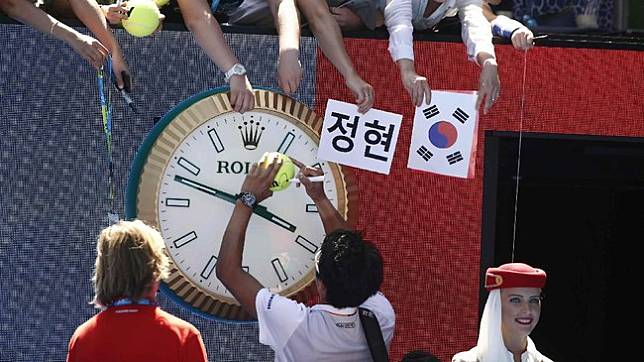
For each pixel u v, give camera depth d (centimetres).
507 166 1546
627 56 1366
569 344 1645
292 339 1098
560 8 1523
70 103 1245
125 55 1259
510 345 1184
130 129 1259
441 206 1337
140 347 1002
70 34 1185
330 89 1303
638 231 1617
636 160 1535
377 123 1277
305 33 1298
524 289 1173
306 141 1269
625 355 1638
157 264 1032
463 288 1345
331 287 1092
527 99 1351
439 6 1303
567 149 1529
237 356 1284
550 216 1603
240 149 1248
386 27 1320
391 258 1327
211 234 1244
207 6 1228
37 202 1242
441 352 1343
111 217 1219
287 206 1262
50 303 1246
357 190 1288
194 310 1245
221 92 1249
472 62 1329
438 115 1302
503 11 1530
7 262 1238
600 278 1631
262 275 1259
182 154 1236
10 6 1196
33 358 1245
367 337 1098
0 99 1232
